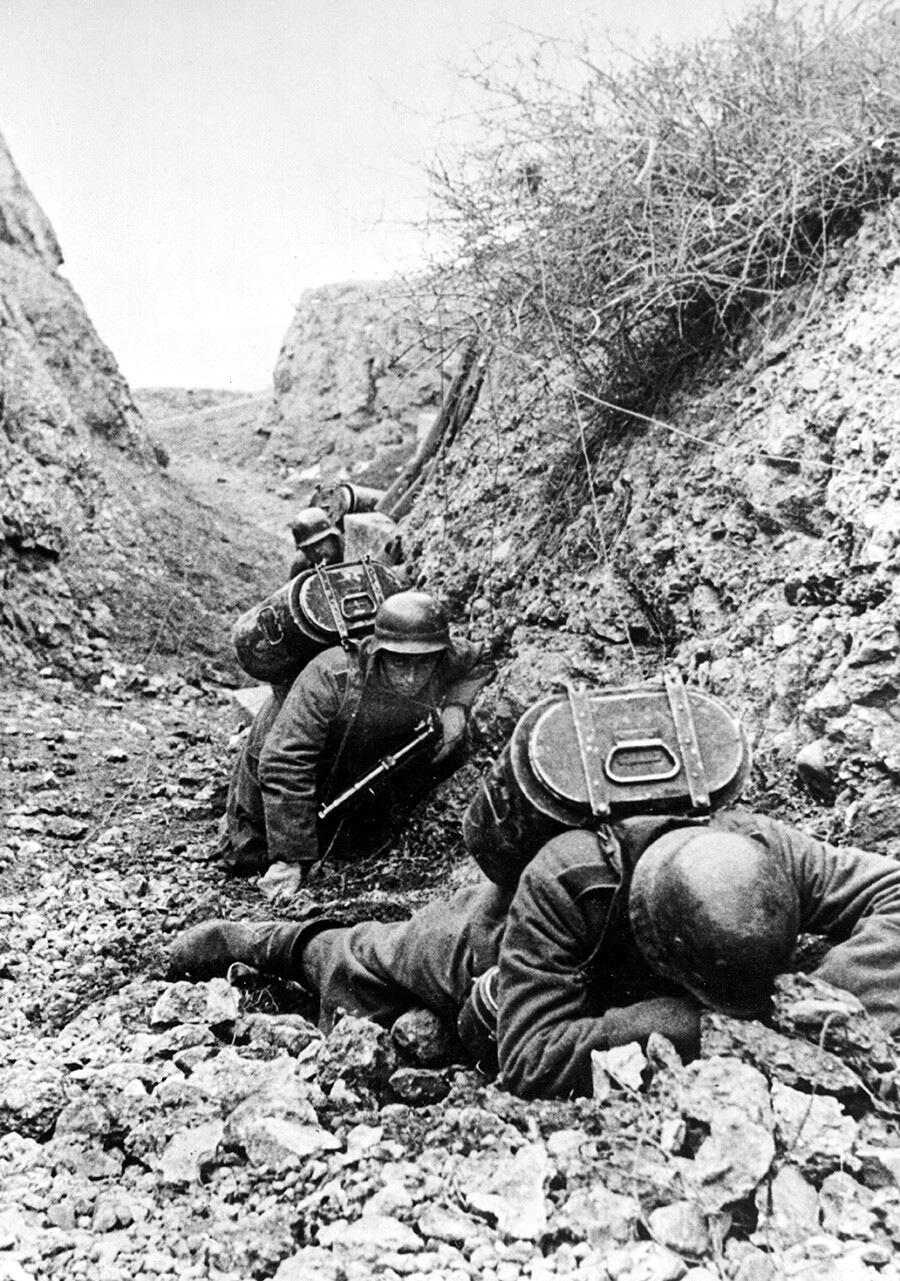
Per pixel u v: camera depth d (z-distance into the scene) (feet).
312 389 60.08
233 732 30.66
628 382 22.74
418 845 19.98
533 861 11.32
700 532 19.35
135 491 44.34
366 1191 10.23
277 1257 9.60
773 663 17.21
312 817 19.54
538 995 11.02
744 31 21.27
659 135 21.01
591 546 21.65
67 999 15.80
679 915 10.32
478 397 28.45
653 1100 10.41
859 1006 10.30
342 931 13.83
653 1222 9.56
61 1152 11.30
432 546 26.61
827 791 15.78
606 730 11.51
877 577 16.30
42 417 41.16
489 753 20.57
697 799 11.28
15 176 50.16
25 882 21.02
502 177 22.36
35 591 37.19
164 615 39.01
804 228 20.68
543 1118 10.78
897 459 16.80
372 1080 11.93
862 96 19.89
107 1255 9.82
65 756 27.76
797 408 18.88
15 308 46.32
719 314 20.66
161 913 18.95
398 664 18.94
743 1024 10.52
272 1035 13.03
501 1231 9.77
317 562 22.61
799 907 10.99
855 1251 9.23
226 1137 10.94
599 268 21.84
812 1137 9.89
